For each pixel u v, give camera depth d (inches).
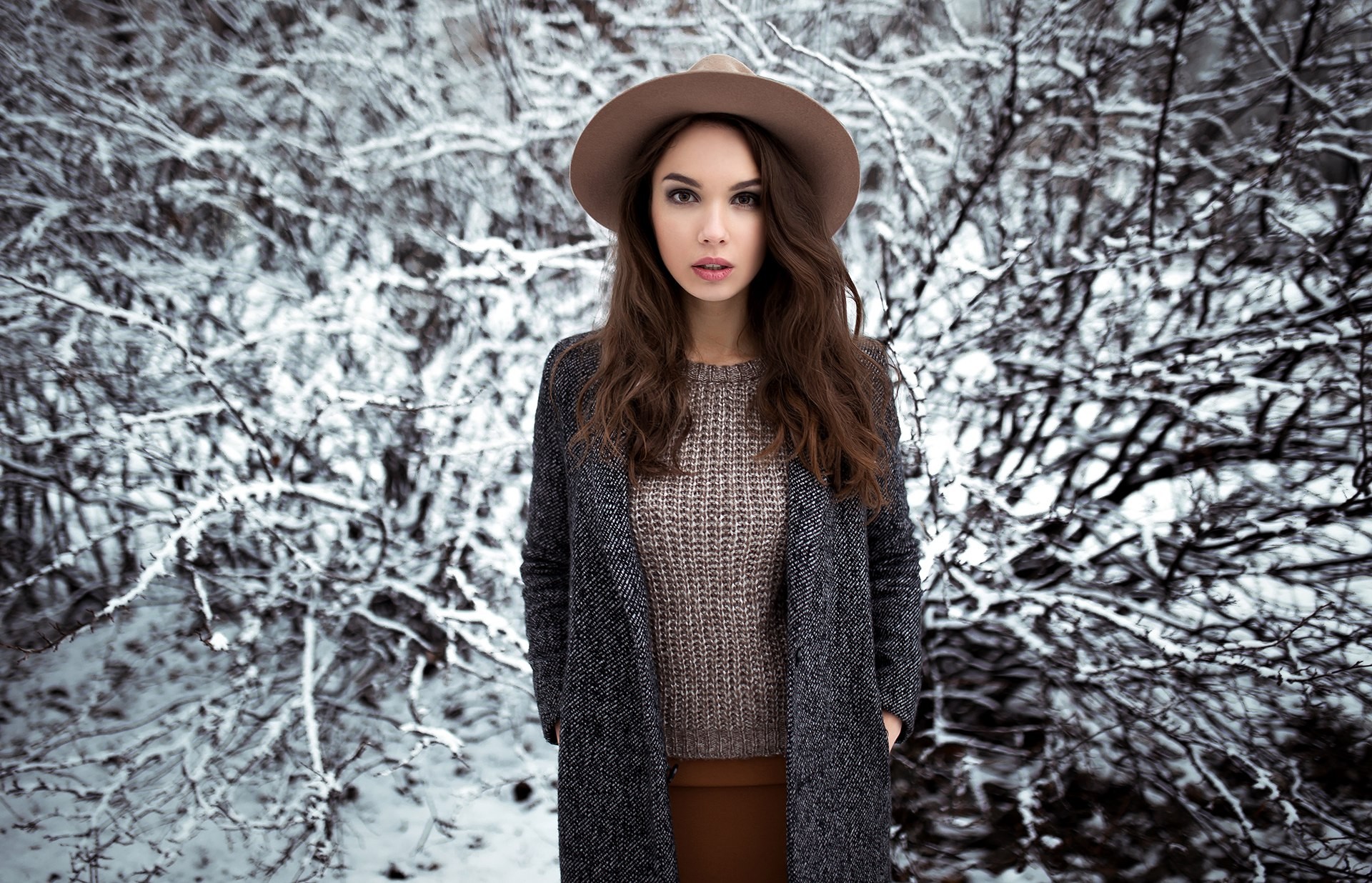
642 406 55.1
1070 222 129.8
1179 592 108.9
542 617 61.4
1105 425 118.8
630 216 57.0
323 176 132.0
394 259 136.3
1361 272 111.1
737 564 53.9
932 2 137.0
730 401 56.0
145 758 97.0
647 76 140.2
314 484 123.0
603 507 53.6
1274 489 111.3
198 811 91.7
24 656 118.1
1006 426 122.7
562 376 60.4
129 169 134.6
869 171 135.6
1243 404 115.6
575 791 55.2
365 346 125.6
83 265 125.3
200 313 127.0
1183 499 115.3
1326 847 89.5
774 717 56.0
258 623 107.3
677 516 53.8
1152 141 129.3
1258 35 116.6
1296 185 121.6
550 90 139.0
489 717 120.7
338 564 119.4
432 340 130.1
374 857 98.9
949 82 135.9
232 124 138.1
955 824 99.9
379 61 135.6
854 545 56.7
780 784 57.4
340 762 107.3
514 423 123.6
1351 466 111.7
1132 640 112.1
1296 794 96.2
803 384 54.4
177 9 136.2
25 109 132.5
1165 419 117.3
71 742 109.1
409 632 109.3
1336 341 101.3
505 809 106.2
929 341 111.3
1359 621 101.6
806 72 126.6
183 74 138.7
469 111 141.9
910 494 116.0
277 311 131.6
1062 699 113.0
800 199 54.6
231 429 125.6
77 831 98.8
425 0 138.1
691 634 54.9
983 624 111.7
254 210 132.3
